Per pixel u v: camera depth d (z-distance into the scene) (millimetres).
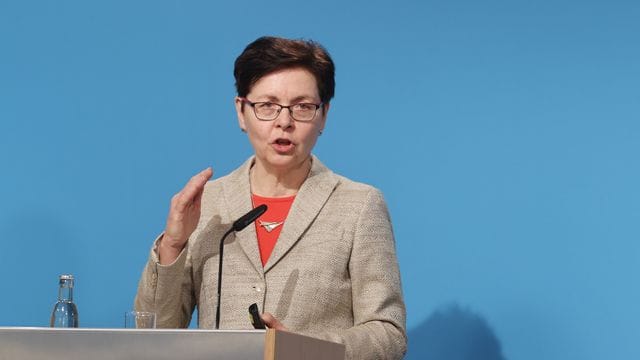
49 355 3816
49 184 8938
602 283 8258
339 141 8711
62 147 8961
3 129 9000
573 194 8359
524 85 8516
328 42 8828
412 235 8531
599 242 8297
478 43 8617
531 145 8453
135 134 8930
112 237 8844
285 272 5801
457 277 8445
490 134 8516
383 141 8656
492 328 8336
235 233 5980
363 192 6090
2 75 9039
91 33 9031
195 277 6031
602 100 8422
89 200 8891
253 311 4004
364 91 8727
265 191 6098
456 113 8578
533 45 8547
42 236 8891
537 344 8273
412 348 8453
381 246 5926
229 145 8820
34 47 9047
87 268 8836
